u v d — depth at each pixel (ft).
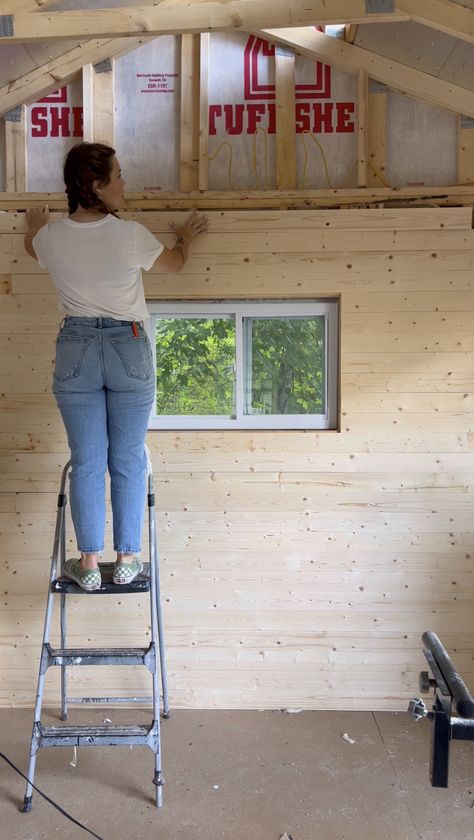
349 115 11.47
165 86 11.57
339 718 11.09
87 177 8.80
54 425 11.35
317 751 10.05
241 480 11.31
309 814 8.60
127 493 9.26
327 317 11.52
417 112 11.42
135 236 8.92
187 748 10.14
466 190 11.14
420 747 10.16
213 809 8.71
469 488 11.19
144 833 8.25
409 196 11.24
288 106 11.39
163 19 8.91
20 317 11.26
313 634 11.36
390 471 11.23
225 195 11.36
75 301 8.91
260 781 9.30
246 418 11.69
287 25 8.89
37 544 11.44
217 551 11.35
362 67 11.14
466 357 11.09
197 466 11.32
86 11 8.95
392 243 11.04
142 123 11.59
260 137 11.53
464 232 11.00
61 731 8.99
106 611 11.44
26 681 11.51
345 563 11.30
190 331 11.64
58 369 9.02
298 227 11.08
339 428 11.33
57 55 11.21
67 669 11.49
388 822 8.44
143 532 11.35
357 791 9.07
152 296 11.22
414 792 9.05
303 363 11.64
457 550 11.23
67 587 9.42
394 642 11.32
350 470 11.25
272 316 11.60
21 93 11.29
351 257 11.09
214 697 11.43
